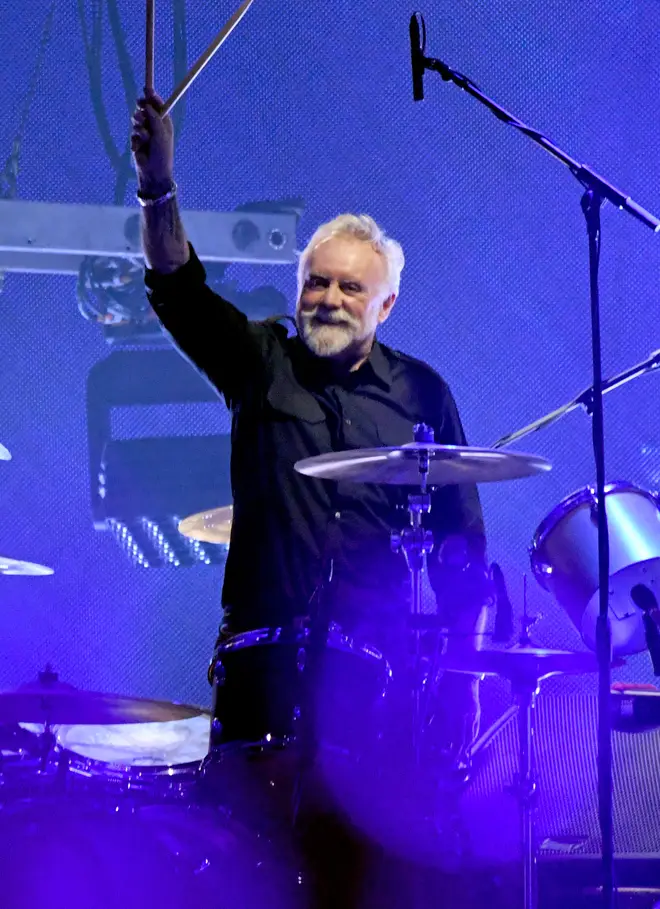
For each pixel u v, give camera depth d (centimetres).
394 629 1261
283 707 1198
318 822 1192
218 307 1316
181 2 2402
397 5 2467
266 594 1264
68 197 2388
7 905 1177
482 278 2477
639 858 1517
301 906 1191
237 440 1322
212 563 2408
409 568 1265
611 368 2434
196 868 1182
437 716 1305
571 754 1538
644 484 2380
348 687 1201
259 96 2455
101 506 2319
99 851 1180
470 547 1366
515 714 1521
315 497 1291
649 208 2444
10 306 2458
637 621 1515
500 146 2472
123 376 2347
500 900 1480
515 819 1514
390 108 2475
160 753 1562
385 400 1348
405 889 1284
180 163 2438
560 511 1506
